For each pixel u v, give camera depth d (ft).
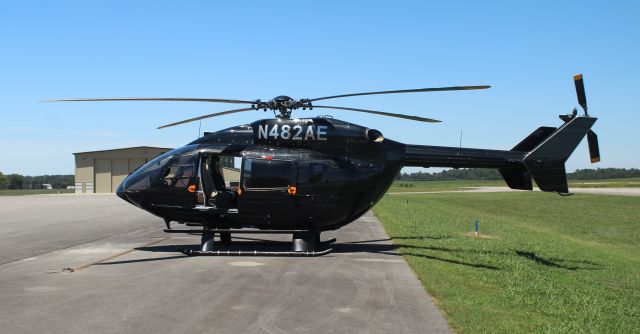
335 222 40.22
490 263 37.24
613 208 147.13
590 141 39.34
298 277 30.73
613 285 34.27
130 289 27.48
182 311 23.17
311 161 38.93
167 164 41.01
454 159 39.93
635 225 104.27
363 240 49.55
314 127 39.29
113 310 23.30
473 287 28.53
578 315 23.75
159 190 40.68
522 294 27.22
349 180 38.91
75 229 60.23
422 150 40.34
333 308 23.88
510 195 216.13
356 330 20.65
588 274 37.65
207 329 20.62
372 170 39.27
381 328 20.94
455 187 364.58
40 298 25.55
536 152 39.37
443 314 23.00
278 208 38.93
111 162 180.14
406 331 20.57
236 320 21.86
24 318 22.07
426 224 68.13
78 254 40.45
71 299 25.34
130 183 41.81
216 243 45.62
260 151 39.58
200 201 40.11
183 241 48.83
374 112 37.91
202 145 40.98
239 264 35.22
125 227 62.85
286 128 39.55
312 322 21.68
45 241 48.88
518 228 77.97
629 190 247.70
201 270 32.94
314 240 40.32
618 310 26.09
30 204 112.37
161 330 20.44
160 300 25.08
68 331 20.30
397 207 105.70
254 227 41.06
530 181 40.34
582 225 103.86
